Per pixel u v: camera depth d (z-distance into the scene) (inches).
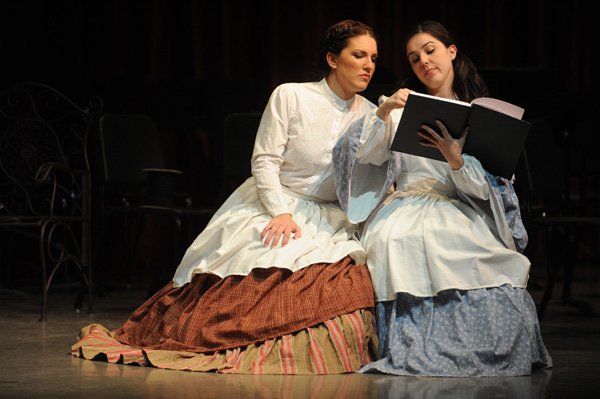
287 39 568.1
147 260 546.6
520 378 233.1
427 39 271.1
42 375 232.2
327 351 239.5
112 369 240.4
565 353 272.7
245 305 247.4
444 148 245.9
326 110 276.2
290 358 237.9
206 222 531.8
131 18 544.7
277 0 562.9
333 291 246.1
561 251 392.5
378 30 579.8
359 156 260.7
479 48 593.9
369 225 263.9
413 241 249.1
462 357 236.4
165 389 215.0
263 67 565.0
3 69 485.4
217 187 487.8
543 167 420.8
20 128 392.8
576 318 355.6
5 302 402.0
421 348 239.9
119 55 541.6
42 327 323.9
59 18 532.4
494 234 259.4
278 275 248.7
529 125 241.3
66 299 416.8
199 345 249.8
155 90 483.5
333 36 274.7
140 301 409.7
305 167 276.4
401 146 250.1
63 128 469.4
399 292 245.4
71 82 477.1
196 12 550.9
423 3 585.9
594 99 486.3
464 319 241.8
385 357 242.2
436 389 217.0
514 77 468.4
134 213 403.5
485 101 248.7
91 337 269.9
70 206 464.8
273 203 265.1
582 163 506.6
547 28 601.0
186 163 556.1
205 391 212.7
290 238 258.8
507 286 245.8
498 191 258.4
